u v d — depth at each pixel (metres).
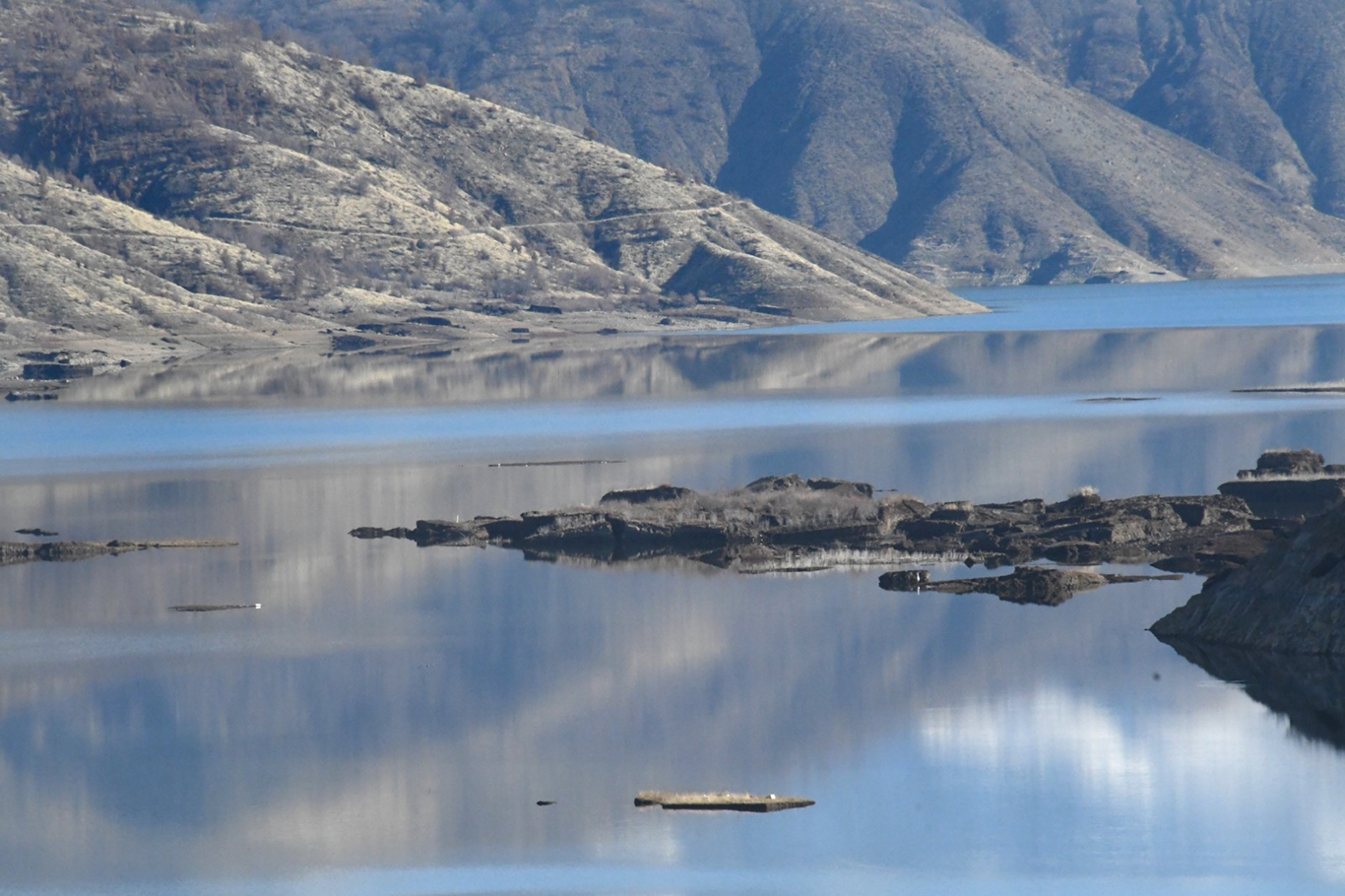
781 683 161.38
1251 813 126.12
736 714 152.38
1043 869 117.12
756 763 139.25
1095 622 179.00
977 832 123.56
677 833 124.25
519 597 199.50
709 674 165.38
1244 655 163.88
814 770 137.25
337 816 128.62
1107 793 130.88
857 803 129.50
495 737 147.12
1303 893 112.81
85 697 160.62
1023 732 145.25
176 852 122.25
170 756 143.38
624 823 126.12
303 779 137.25
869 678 162.00
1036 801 129.25
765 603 193.62
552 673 166.38
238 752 144.25
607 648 175.50
